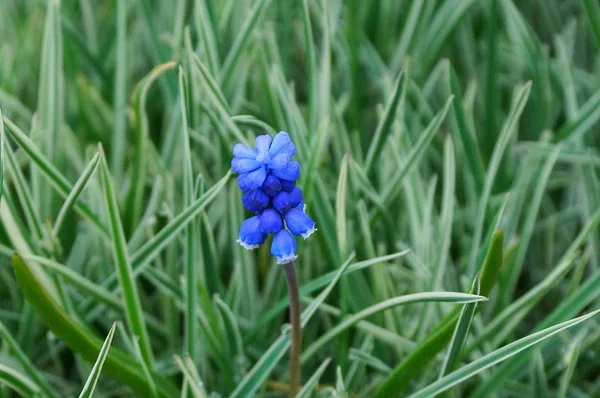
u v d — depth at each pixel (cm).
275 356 51
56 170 52
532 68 61
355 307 54
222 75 58
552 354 54
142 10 61
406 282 56
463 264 57
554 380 55
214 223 57
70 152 58
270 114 58
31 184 57
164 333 56
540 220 61
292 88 58
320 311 56
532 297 52
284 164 45
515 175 61
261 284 58
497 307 55
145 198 59
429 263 55
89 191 56
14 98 59
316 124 57
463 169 60
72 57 61
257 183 45
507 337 54
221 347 53
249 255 55
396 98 54
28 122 60
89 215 53
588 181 57
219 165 57
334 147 59
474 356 53
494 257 48
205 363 54
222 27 61
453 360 49
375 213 56
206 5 58
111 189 49
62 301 53
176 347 55
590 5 60
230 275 58
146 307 57
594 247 57
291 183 46
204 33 56
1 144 48
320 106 58
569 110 60
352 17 60
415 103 61
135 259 52
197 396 49
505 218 57
